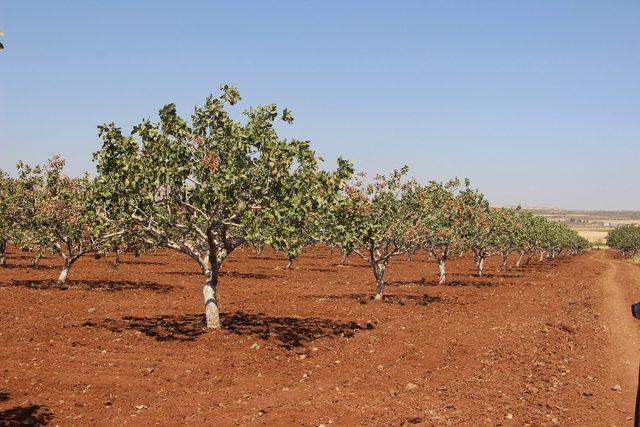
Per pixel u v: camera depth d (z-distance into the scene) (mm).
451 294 31844
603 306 28906
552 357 16391
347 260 62500
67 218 27797
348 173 17531
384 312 23562
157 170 16062
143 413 10664
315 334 18359
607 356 16938
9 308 20859
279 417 10594
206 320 18484
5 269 36125
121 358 14406
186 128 17625
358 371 14344
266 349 16031
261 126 17578
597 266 76062
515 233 54906
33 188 28812
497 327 20953
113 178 17078
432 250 38188
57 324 18062
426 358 15891
